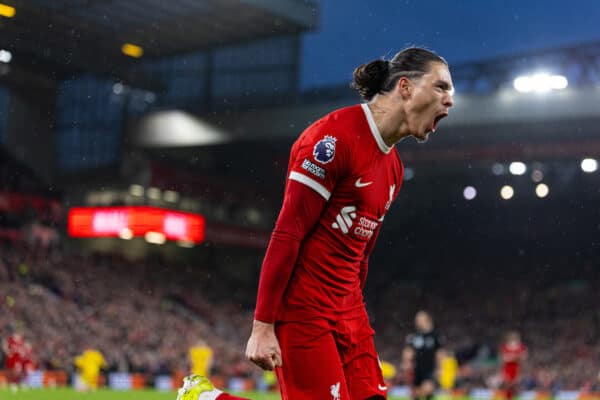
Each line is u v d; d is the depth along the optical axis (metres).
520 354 22.89
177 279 51.22
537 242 58.19
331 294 3.70
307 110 41.03
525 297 53.91
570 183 55.19
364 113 3.70
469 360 47.50
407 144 44.31
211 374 35.38
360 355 3.88
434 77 3.67
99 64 39.31
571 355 45.00
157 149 47.62
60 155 48.91
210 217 52.31
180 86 44.16
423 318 15.26
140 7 33.88
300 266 3.66
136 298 45.06
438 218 60.84
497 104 37.97
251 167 48.88
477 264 59.06
